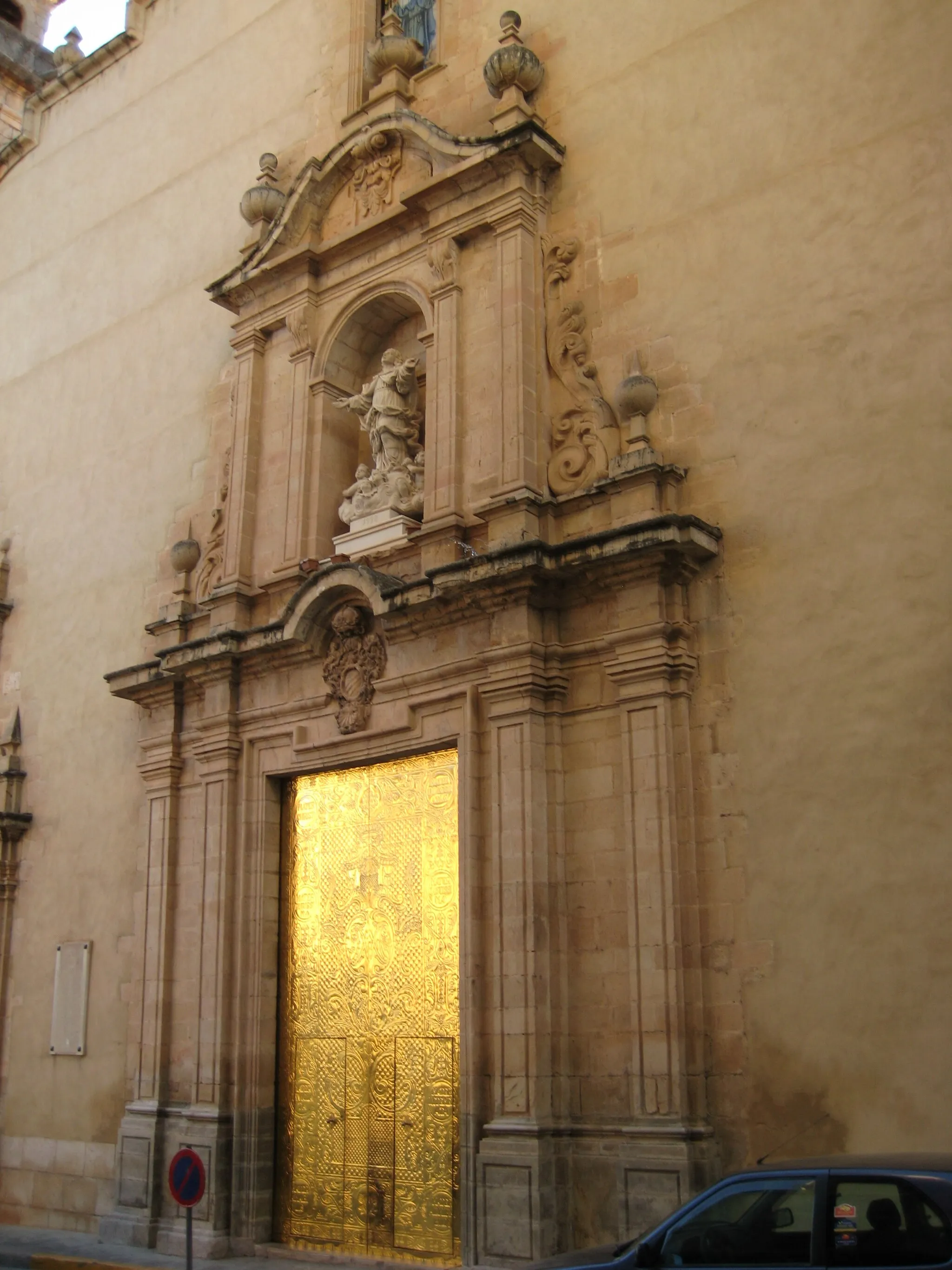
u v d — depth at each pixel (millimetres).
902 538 13422
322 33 21938
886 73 14711
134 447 22906
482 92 18844
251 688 18938
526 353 16641
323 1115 17000
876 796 13000
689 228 15969
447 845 16344
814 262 14758
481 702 15977
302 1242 16781
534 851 14781
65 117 26734
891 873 12750
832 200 14781
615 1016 14156
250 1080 17469
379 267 19047
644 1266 8516
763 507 14477
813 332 14578
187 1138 17594
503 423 16531
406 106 19672
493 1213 14031
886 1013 12484
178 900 19266
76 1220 19516
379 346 20031
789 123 15383
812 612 13852
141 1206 18078
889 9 14859
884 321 14070
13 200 27406
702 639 14570
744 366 15031
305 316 19656
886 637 13297
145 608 21719
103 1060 19953
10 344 26328
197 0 24484
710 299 15562
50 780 22391
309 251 19625
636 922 13984
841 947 12891
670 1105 13289
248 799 18547
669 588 14711
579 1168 13961
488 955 15070
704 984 13648
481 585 15609
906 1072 12258
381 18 21469
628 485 15250
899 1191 7879
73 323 25016
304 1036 17516
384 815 17219
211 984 18016
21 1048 21375
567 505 16016
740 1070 13242
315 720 18016
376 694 17250
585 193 17156
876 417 13891
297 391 19562
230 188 22703
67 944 21062
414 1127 15891
